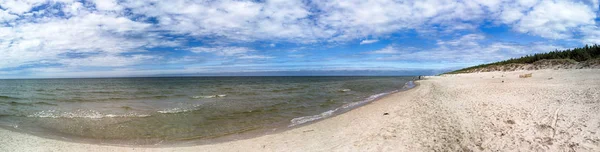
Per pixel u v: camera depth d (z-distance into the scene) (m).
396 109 13.79
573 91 13.84
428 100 15.98
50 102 20.97
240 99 22.05
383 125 10.11
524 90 16.23
